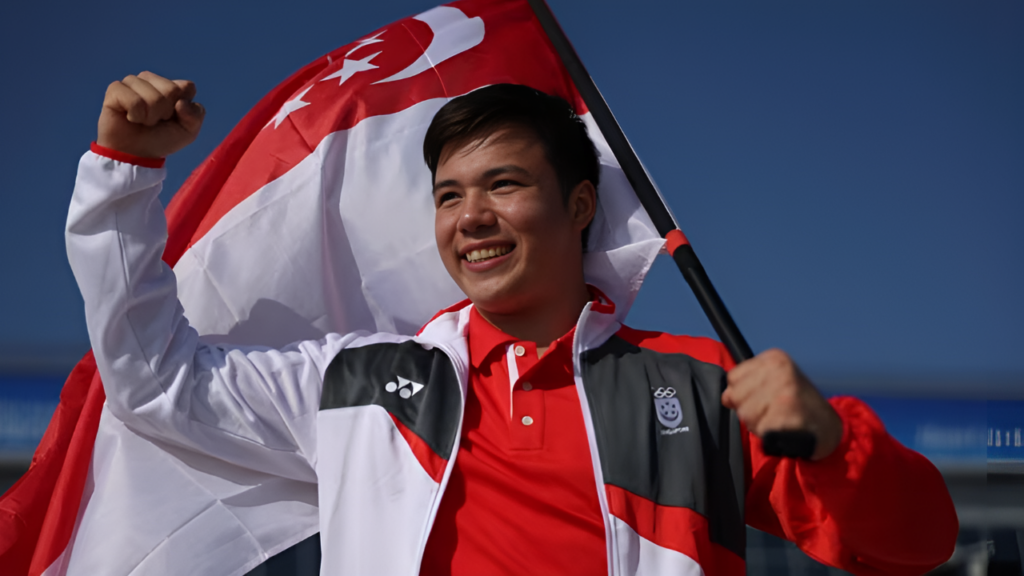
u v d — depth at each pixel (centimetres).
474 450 152
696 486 147
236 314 195
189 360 161
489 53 212
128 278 153
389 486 151
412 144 206
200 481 171
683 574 141
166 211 198
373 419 157
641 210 187
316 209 200
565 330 168
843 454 128
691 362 162
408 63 212
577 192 173
